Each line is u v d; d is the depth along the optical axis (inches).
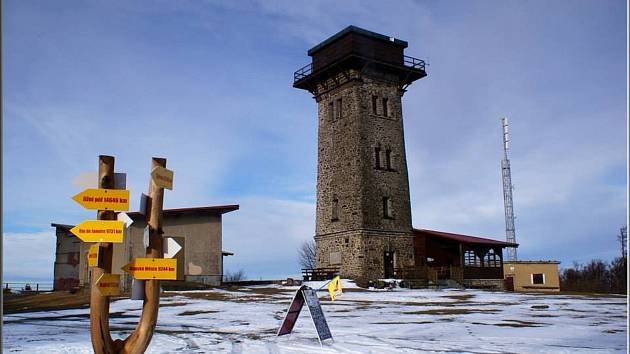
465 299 990.4
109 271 263.7
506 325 581.0
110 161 269.6
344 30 1472.7
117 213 270.4
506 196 2074.3
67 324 616.7
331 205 1492.4
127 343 265.9
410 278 1416.1
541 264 1785.2
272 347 426.6
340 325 580.4
